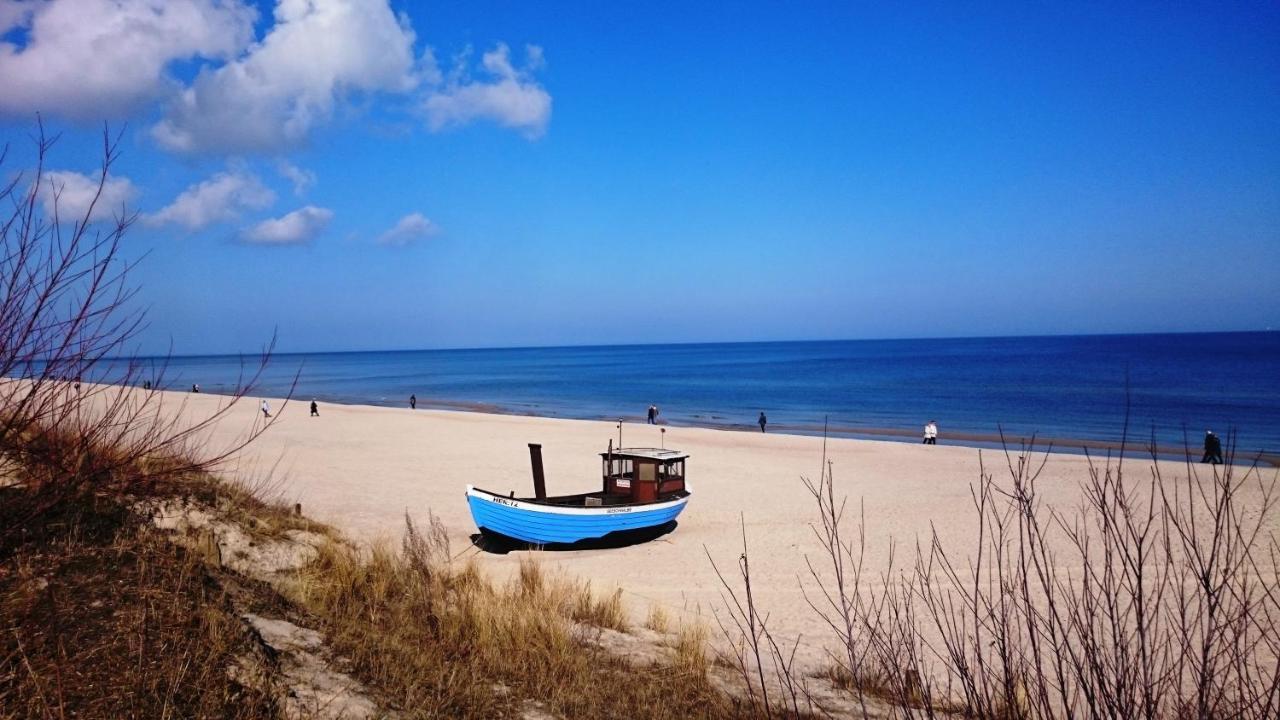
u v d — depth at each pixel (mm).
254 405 53938
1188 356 143875
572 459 30359
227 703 3896
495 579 11344
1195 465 27562
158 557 5160
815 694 6438
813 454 32531
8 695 3424
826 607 11023
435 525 11719
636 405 71562
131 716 3479
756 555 14875
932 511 19406
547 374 145625
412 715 4527
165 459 6402
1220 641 3125
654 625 8859
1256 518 16531
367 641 5383
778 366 157250
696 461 30375
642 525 16391
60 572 4543
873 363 156625
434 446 33594
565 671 6121
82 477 4707
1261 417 51000
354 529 15195
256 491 8695
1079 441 40250
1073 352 180875
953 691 6516
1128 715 3000
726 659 7586
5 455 4254
